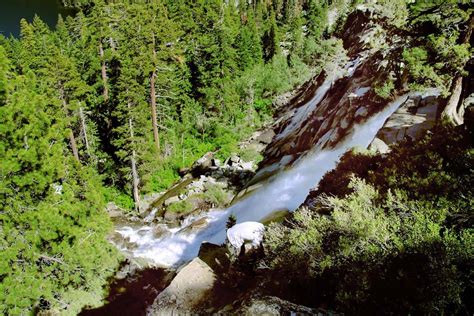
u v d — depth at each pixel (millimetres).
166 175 34875
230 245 15430
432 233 7727
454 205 8711
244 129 39438
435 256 7387
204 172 34062
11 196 15742
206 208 28078
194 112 40969
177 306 13781
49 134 17562
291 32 67250
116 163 34625
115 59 41406
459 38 17641
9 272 14648
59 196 17484
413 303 6992
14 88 18078
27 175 15773
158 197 32125
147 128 30672
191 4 56281
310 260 9953
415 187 10055
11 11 112688
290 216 15852
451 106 18172
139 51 34469
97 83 41312
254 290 11211
